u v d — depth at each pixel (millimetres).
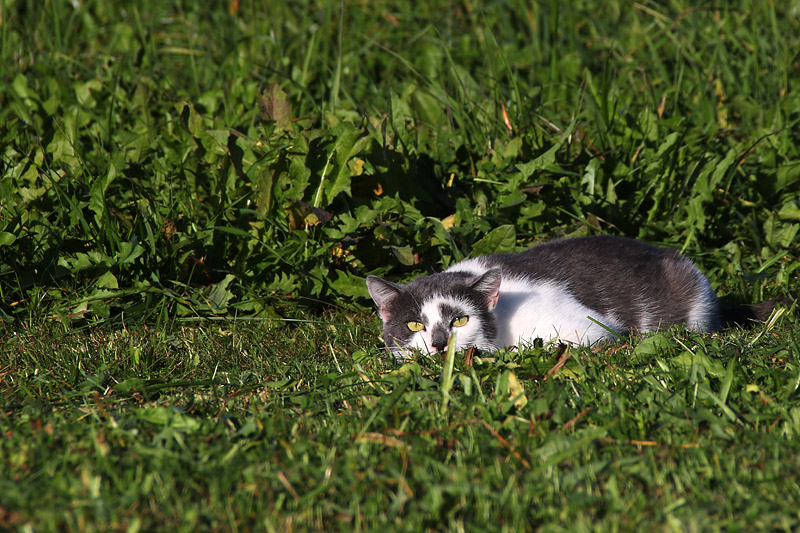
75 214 6402
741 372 4254
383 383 4465
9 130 7574
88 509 3021
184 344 5625
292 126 7164
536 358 4676
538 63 10227
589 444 3553
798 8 11352
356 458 3486
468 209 6777
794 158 8031
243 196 6324
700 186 7113
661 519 3012
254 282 6402
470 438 3660
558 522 3021
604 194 7395
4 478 3266
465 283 5555
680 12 10727
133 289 5984
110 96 8805
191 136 6848
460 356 4945
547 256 5996
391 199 6559
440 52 10820
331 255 6441
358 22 11789
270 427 3834
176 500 3135
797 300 5934
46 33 10352
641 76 10047
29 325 5812
